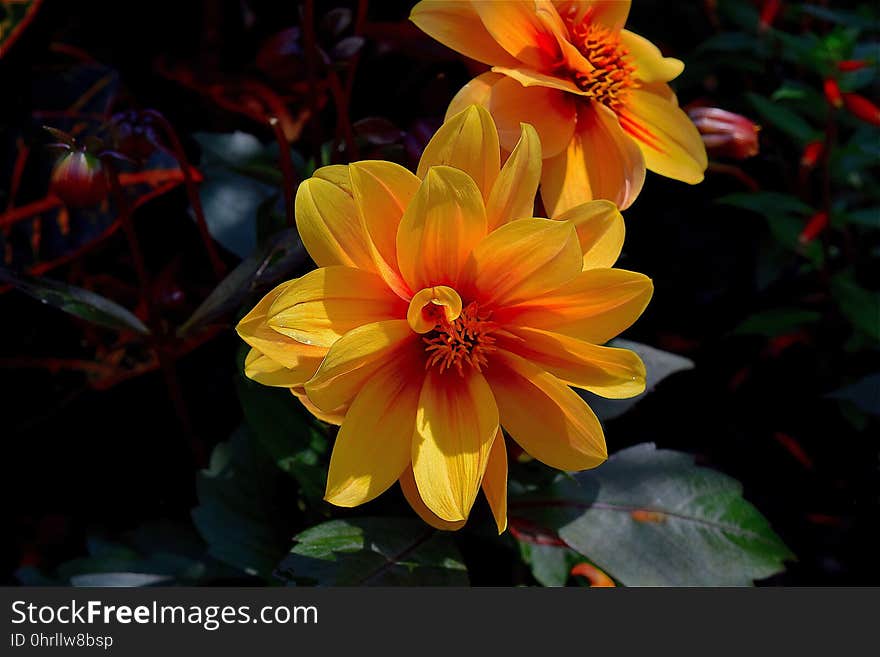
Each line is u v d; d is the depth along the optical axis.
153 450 0.52
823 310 0.54
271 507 0.47
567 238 0.38
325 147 0.48
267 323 0.38
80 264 0.51
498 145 0.39
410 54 0.48
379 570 0.42
